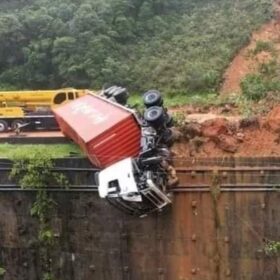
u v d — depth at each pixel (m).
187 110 40.06
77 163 24.14
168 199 21.91
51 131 32.78
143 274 23.72
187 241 23.09
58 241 24.55
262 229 22.38
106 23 57.91
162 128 22.94
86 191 24.02
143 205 21.94
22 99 35.78
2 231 25.12
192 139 24.30
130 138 22.81
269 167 22.28
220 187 22.58
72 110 26.59
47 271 24.81
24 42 57.81
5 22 57.47
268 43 52.91
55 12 59.06
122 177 21.12
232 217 22.59
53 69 56.38
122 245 23.81
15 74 57.31
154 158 21.42
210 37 56.78
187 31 58.88
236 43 55.03
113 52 55.88
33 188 24.47
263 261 22.41
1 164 24.92
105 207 23.84
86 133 23.09
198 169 22.80
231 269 22.75
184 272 23.27
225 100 40.72
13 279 25.28
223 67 52.28
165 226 23.22
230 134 24.22
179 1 63.84
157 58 55.56
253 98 38.34
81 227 24.25
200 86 50.41
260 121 24.59
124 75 53.69
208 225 22.84
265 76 43.50
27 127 33.22
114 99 26.88
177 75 52.25
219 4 62.38
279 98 33.03
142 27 59.47
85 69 54.28
